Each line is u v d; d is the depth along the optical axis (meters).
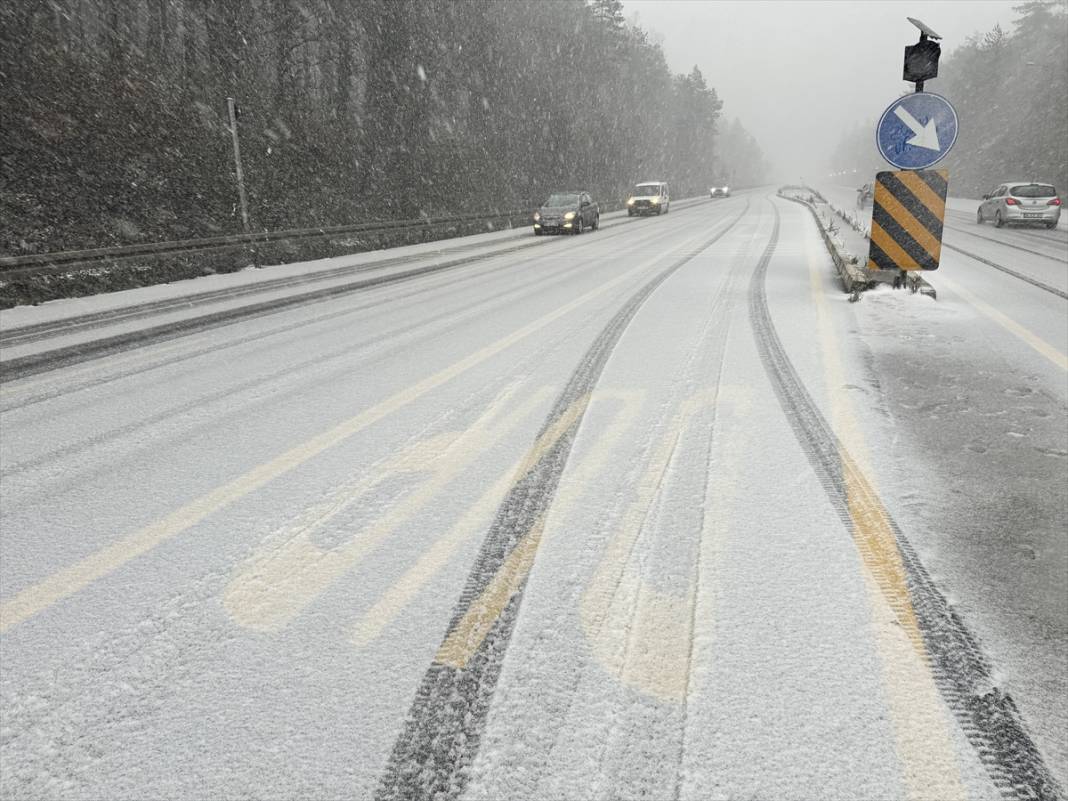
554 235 23.77
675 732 1.59
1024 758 1.49
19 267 10.11
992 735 1.56
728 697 1.70
